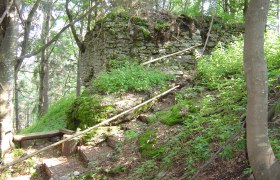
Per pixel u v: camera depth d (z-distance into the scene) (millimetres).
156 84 7938
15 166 5801
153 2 10148
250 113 2873
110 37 9422
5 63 6156
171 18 9875
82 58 12477
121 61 9086
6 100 6219
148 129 5746
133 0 9359
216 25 10445
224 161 3760
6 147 6195
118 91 7500
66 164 5688
